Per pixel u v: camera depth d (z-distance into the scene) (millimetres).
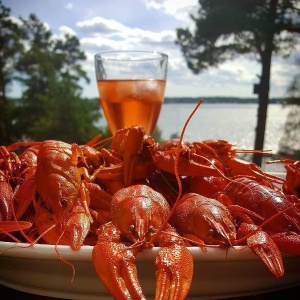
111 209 224
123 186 265
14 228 216
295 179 273
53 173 242
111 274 174
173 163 264
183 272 174
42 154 253
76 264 191
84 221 216
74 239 200
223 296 203
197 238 209
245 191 256
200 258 188
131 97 343
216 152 293
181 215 228
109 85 347
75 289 201
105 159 281
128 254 181
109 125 365
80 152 261
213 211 219
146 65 351
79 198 240
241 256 191
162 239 195
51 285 203
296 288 223
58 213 229
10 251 194
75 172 248
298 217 233
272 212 235
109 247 183
